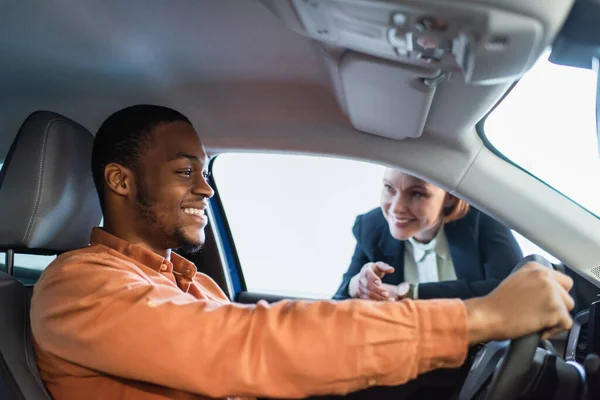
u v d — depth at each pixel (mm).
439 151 1602
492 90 1226
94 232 1366
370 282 2213
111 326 1026
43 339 1124
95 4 1332
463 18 795
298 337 954
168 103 1714
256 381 954
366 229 2396
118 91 1693
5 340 1172
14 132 1810
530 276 969
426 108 1340
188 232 1362
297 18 992
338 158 1722
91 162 1435
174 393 1141
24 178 1336
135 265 1296
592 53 976
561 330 982
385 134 1601
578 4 864
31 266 1828
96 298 1070
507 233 2244
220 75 1586
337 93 1521
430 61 982
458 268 2266
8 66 1613
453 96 1304
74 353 1071
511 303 946
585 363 1188
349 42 1029
